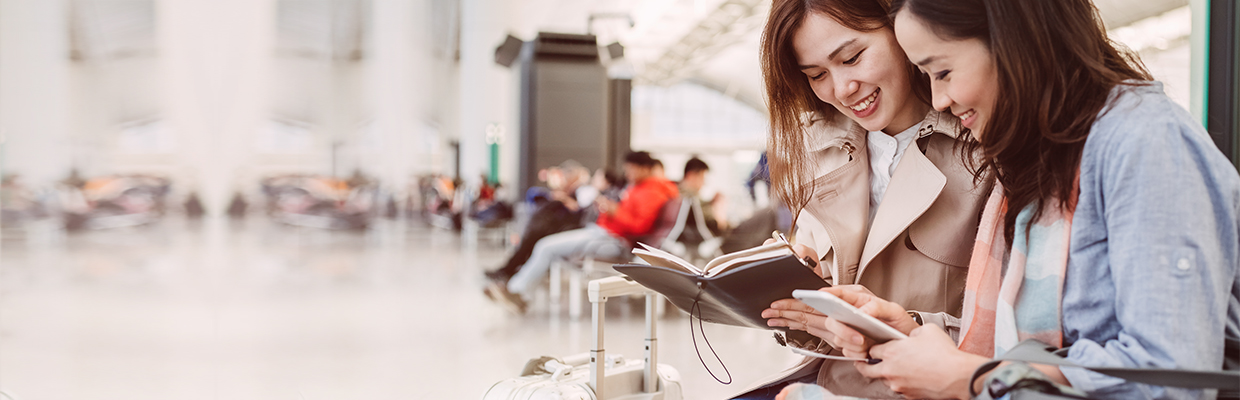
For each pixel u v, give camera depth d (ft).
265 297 17.35
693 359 10.76
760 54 4.09
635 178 15.31
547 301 16.48
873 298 3.32
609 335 12.70
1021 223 3.06
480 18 58.13
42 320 14.33
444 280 20.62
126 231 40.57
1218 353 2.54
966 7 2.87
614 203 15.43
